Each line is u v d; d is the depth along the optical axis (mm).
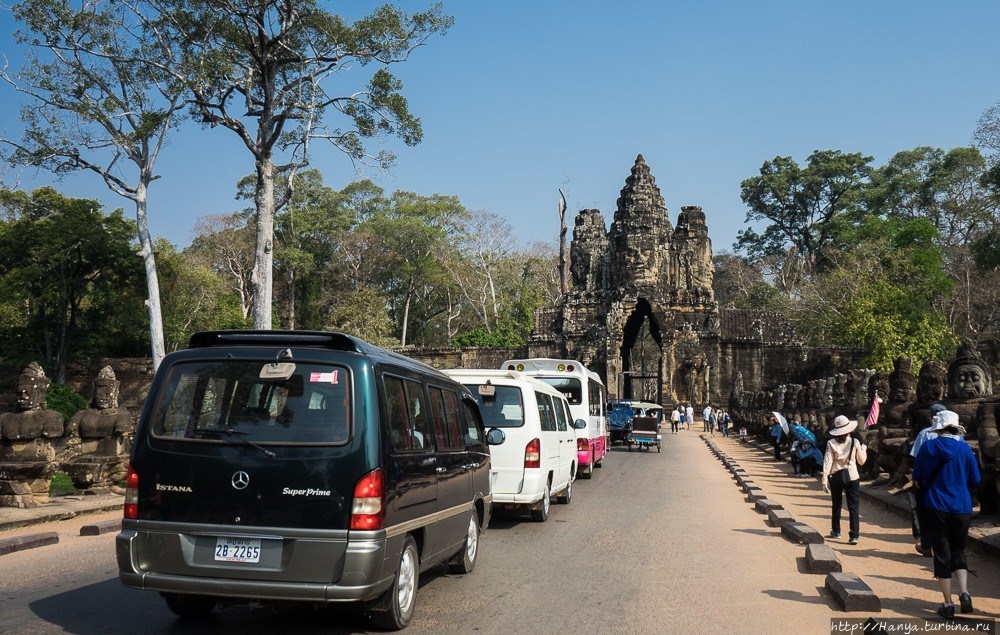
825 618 7094
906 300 56094
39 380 13469
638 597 7820
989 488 11555
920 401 15461
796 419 30734
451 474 7930
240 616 7043
